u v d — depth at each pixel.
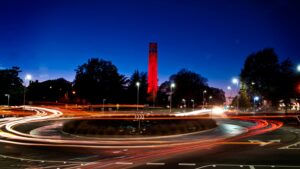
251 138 27.97
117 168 15.52
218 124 44.97
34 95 139.12
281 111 87.38
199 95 167.62
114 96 115.69
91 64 115.75
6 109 74.88
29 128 38.53
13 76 101.00
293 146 22.73
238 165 16.06
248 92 98.19
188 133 32.16
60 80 145.50
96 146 23.48
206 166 15.84
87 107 98.69
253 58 94.56
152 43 141.50
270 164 16.28
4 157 18.86
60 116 61.16
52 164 16.66
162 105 156.00
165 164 16.41
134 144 24.55
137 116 41.38
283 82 83.94
